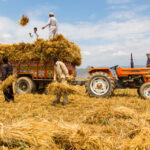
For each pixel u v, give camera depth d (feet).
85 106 17.97
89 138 7.62
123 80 25.08
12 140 7.21
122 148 7.57
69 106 18.47
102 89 24.54
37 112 15.49
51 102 20.51
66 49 25.14
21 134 7.30
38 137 7.38
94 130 10.53
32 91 27.02
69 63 27.35
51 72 26.23
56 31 30.45
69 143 7.64
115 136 9.64
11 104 19.15
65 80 20.40
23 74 27.96
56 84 19.26
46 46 25.29
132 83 24.94
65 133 7.79
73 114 15.05
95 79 24.81
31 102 20.49
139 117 12.28
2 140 7.20
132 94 27.22
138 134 8.55
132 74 24.93
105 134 10.15
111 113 12.94
